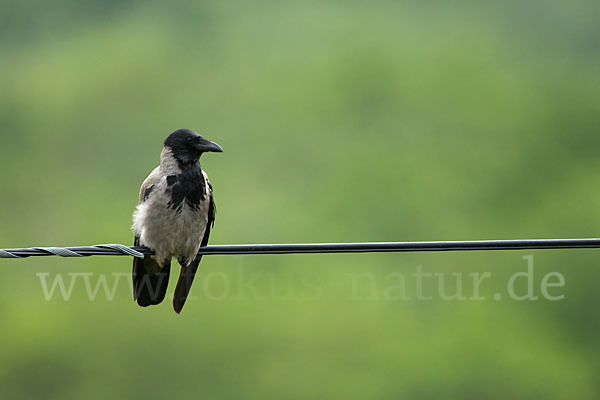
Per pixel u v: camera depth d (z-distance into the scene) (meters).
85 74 27.20
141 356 18.20
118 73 27.03
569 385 19.52
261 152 25.16
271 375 18.11
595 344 20.56
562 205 23.91
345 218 22.59
